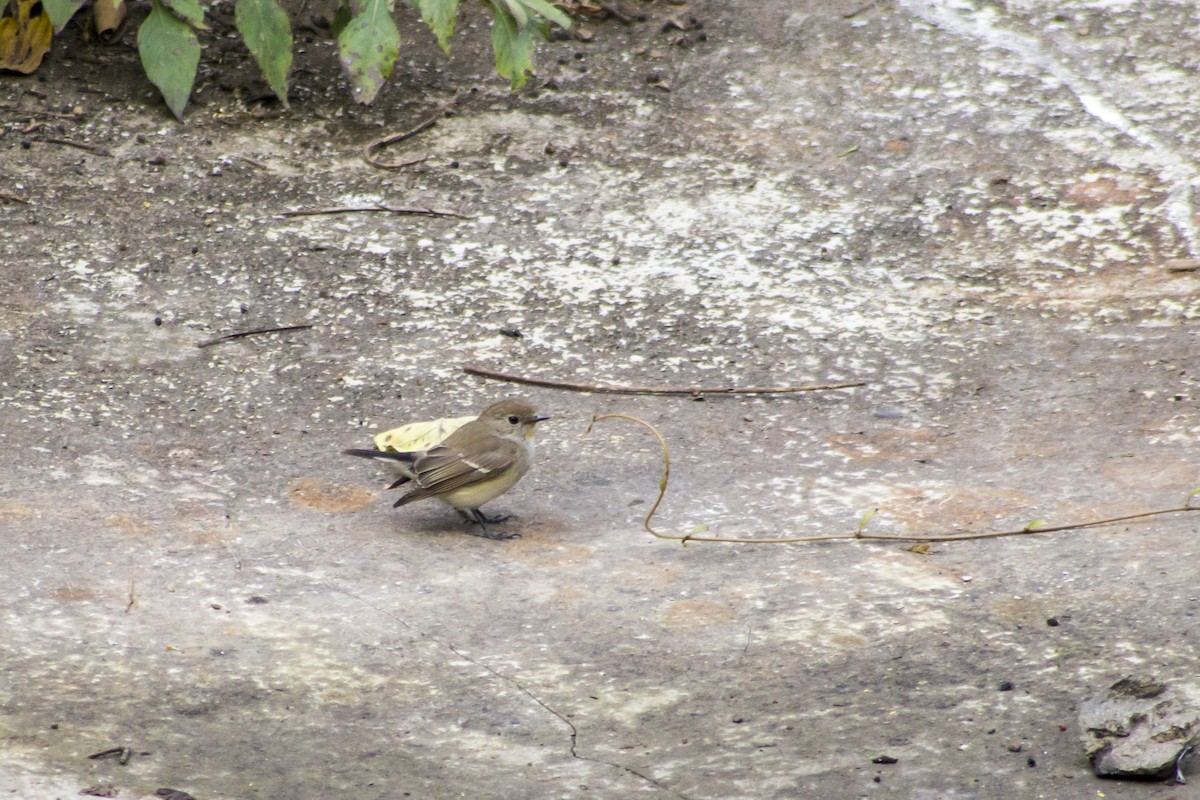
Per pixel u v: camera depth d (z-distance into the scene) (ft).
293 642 28.37
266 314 42.96
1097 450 36.52
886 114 53.26
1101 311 43.47
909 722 25.31
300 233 46.93
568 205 48.91
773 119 53.21
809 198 49.34
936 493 34.78
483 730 25.50
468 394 39.52
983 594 30.07
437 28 49.37
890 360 41.34
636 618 29.48
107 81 53.26
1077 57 55.83
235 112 52.34
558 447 37.45
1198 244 46.44
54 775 23.47
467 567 31.73
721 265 46.01
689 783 23.67
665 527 33.63
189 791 23.25
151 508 33.58
